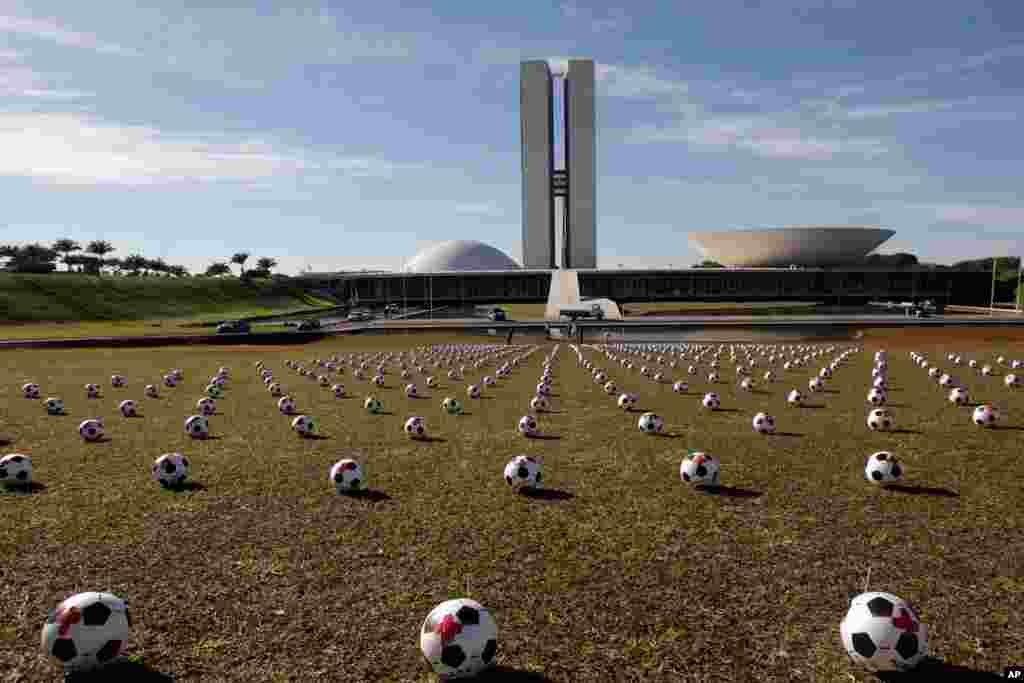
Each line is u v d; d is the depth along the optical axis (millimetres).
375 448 20828
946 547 11852
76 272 166375
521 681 7676
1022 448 19875
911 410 27375
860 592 10031
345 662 8172
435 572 10977
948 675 7703
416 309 196750
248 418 26781
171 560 11609
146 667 8062
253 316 135250
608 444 21219
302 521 13688
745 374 42562
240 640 8758
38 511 14422
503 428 24219
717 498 15055
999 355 56500
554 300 156000
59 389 37156
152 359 58219
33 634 8984
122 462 19062
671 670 7887
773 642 8562
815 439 21594
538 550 11938
